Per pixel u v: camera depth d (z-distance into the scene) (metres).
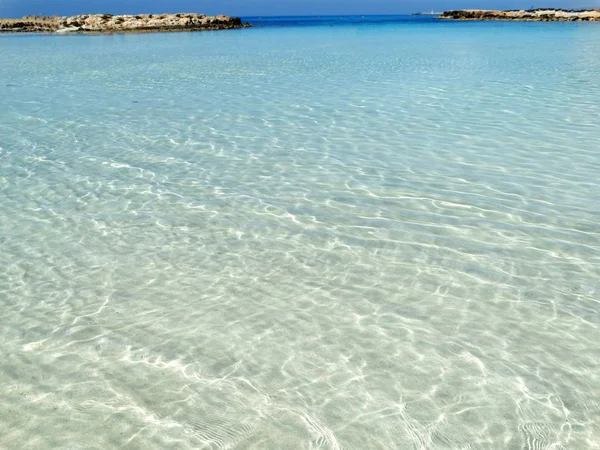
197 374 3.66
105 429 3.19
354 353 3.86
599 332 4.03
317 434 3.13
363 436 3.12
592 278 4.78
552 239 5.46
